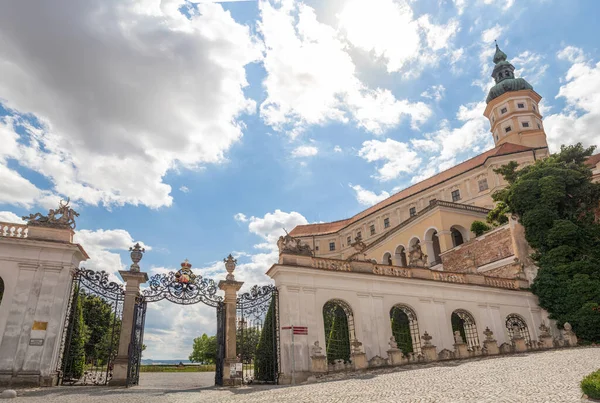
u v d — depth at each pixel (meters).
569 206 30.67
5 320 18.19
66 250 19.81
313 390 13.84
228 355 20.22
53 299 19.03
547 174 31.48
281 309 21.31
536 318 28.30
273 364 20.77
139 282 20.52
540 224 30.19
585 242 29.02
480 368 16.52
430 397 10.00
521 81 72.12
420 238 50.69
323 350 21.02
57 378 18.72
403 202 70.94
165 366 46.34
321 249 84.44
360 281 23.41
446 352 22.58
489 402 8.83
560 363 15.83
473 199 61.25
